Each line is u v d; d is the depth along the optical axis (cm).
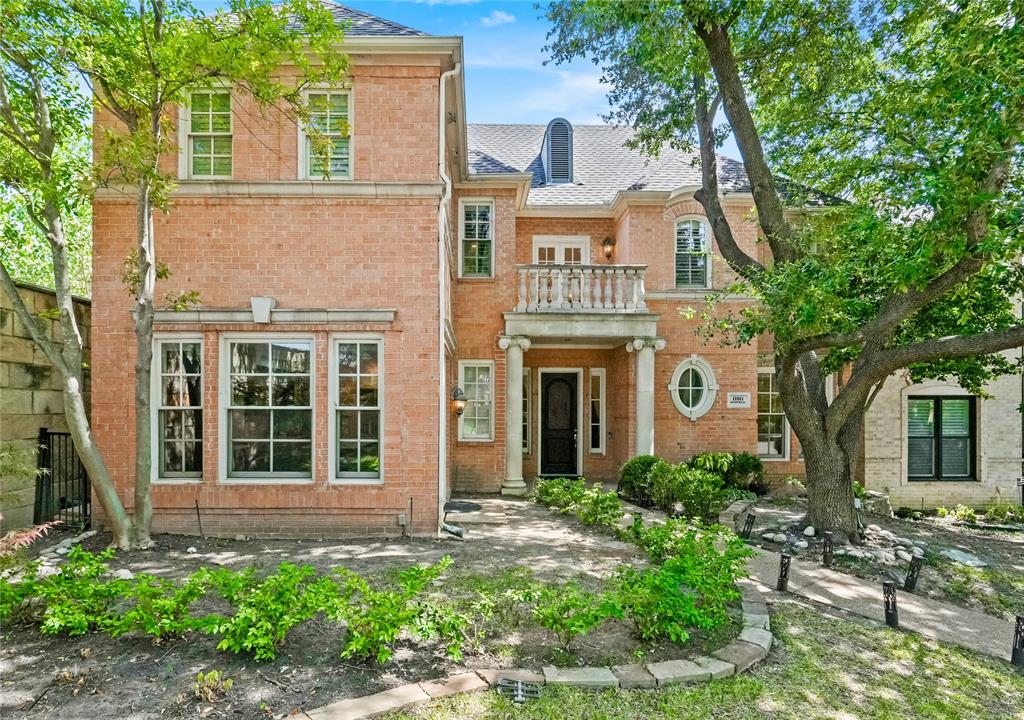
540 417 1406
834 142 930
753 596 581
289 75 806
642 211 1284
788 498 1191
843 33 878
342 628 462
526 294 1212
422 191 801
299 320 793
